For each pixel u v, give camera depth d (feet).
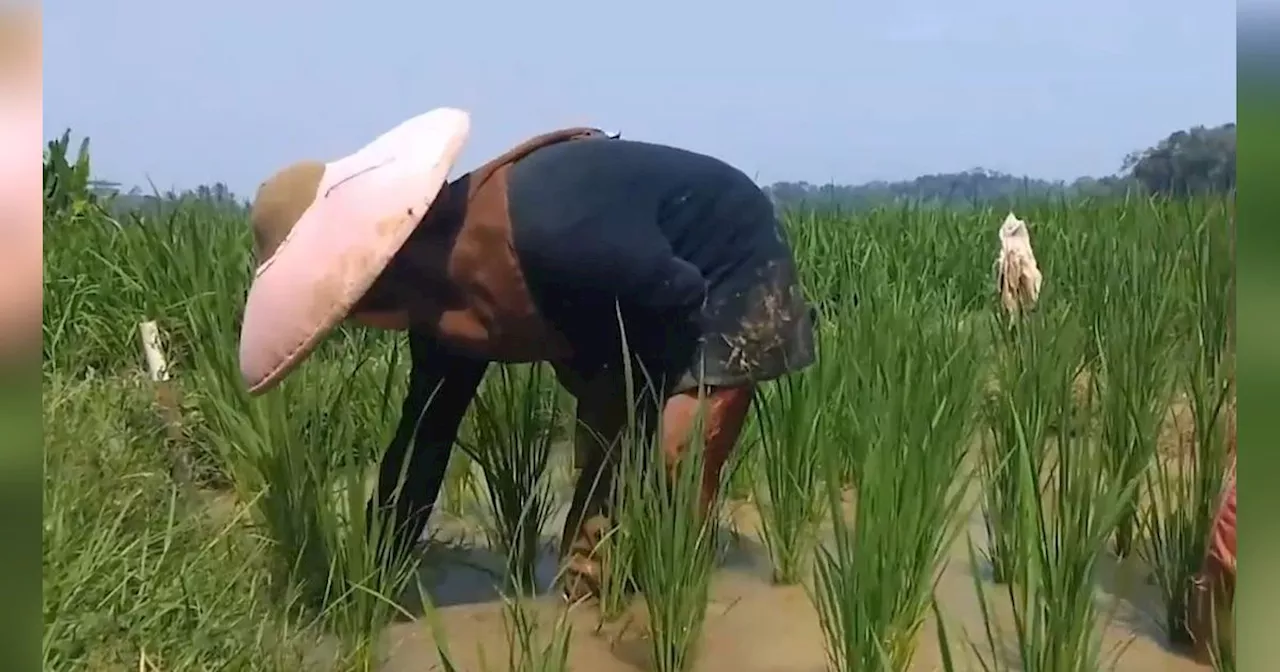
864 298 15.38
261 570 10.83
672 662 9.75
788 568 12.03
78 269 18.44
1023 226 18.31
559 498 14.37
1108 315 15.61
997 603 11.24
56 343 16.99
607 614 10.93
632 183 10.36
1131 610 11.22
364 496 10.80
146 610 9.46
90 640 9.03
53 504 10.27
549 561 12.70
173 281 17.65
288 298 9.69
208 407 14.60
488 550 12.95
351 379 13.84
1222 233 13.64
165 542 10.32
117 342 17.97
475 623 10.92
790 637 10.63
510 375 12.60
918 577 9.68
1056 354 13.65
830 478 9.45
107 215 19.63
